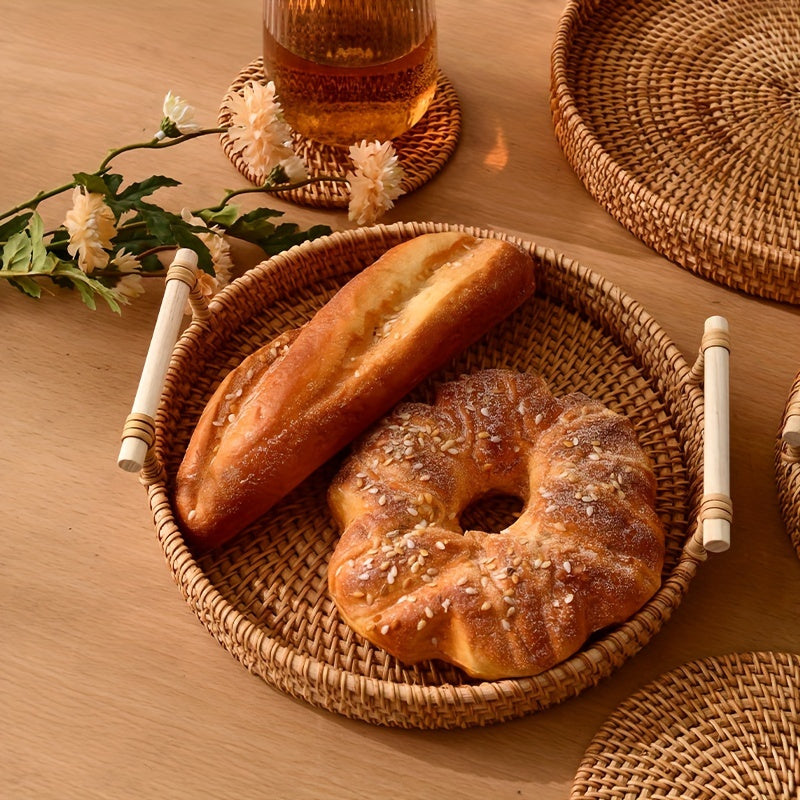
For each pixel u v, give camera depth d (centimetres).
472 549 108
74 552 114
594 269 124
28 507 116
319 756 108
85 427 118
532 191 127
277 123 120
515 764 108
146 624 112
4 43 134
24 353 121
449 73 132
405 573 108
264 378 113
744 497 116
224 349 118
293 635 110
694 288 123
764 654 110
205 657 111
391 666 109
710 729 107
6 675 110
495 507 114
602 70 129
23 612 112
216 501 110
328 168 125
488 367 118
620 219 124
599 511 109
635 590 107
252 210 125
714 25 131
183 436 115
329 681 106
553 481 110
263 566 112
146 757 108
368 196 121
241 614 108
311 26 118
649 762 106
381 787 108
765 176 124
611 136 125
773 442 118
